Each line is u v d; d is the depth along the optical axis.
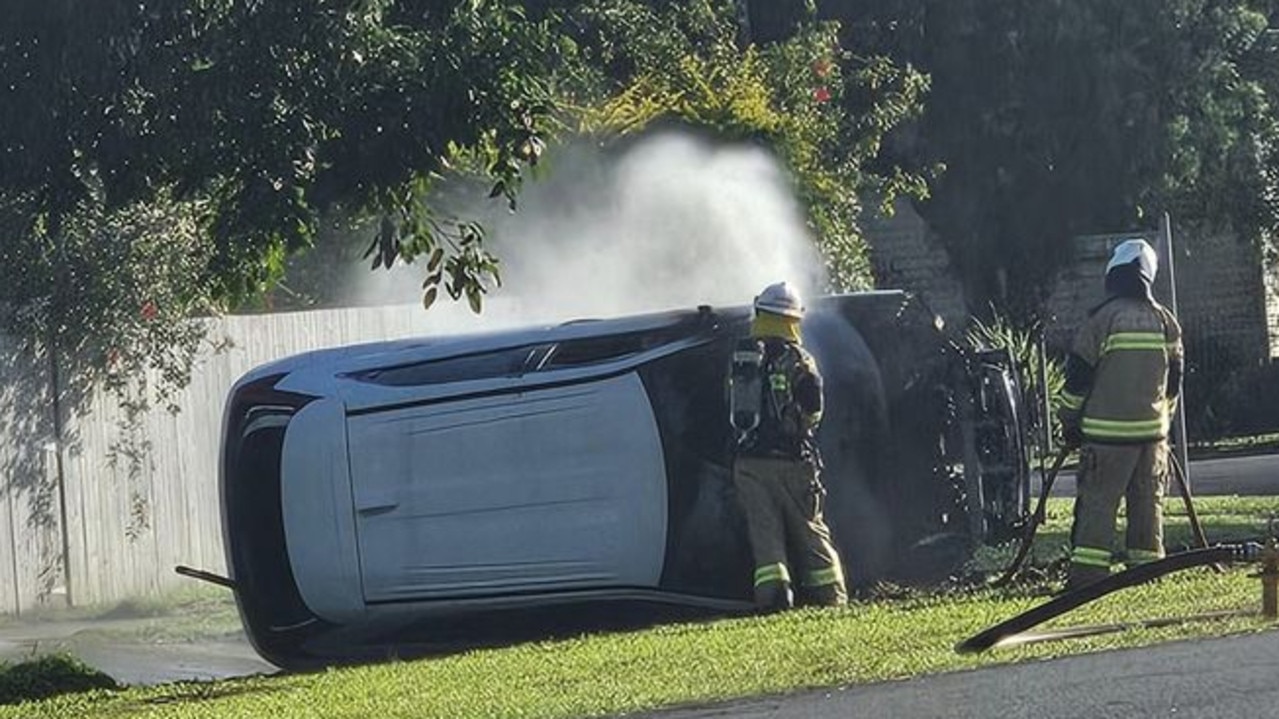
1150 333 19.02
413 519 19.72
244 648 22.70
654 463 19.83
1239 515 26.53
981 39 50.56
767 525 19.08
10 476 25.09
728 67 33.81
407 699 14.67
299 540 19.78
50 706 16.30
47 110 17.38
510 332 20.33
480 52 17.56
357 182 17.77
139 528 26.52
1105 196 51.31
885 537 20.77
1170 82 50.56
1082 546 19.02
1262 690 12.52
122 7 17.14
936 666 14.25
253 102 17.14
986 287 52.66
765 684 14.01
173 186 19.81
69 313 25.66
